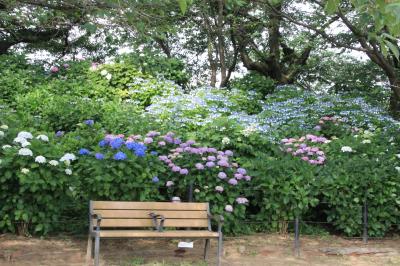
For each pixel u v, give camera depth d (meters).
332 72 14.36
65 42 14.88
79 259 5.21
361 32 8.91
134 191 5.93
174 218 5.50
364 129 9.47
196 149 6.51
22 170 5.45
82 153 6.03
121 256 5.47
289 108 9.95
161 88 10.77
